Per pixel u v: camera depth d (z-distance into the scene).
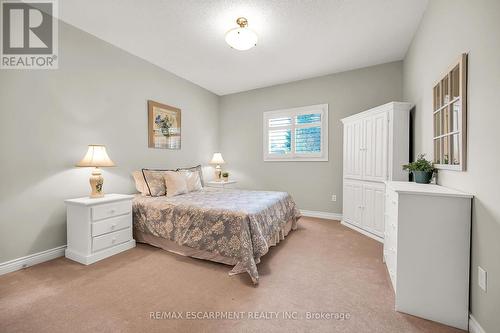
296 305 1.61
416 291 1.51
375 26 2.58
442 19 1.90
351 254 2.50
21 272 2.07
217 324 1.42
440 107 1.90
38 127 2.28
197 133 4.50
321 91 4.05
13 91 2.12
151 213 2.67
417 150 2.68
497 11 1.19
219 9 2.27
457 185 1.59
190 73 3.93
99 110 2.82
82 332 1.34
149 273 2.08
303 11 2.31
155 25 2.55
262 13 2.34
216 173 4.72
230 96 5.02
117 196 2.62
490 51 1.25
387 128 2.89
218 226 2.22
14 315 1.49
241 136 4.91
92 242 2.29
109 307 1.58
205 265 2.25
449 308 1.45
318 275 2.04
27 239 2.21
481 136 1.32
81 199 2.42
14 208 2.12
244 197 2.98
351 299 1.69
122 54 3.09
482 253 1.29
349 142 3.54
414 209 1.51
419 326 1.42
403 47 3.05
